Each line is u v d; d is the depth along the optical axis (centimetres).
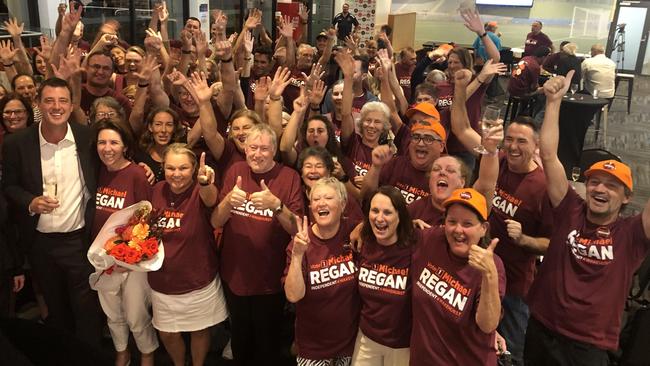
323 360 251
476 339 204
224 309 292
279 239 273
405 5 1686
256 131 271
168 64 444
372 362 241
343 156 327
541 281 240
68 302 304
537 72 830
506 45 1623
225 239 277
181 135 320
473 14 477
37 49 462
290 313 365
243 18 990
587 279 224
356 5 1212
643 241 218
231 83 348
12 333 84
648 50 1575
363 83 476
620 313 223
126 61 438
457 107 349
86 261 290
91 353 87
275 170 279
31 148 274
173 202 271
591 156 430
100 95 380
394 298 228
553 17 1571
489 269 190
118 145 270
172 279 270
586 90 862
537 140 272
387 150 273
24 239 284
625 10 1562
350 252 242
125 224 269
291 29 574
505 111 991
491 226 284
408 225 226
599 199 219
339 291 240
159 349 331
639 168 730
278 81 330
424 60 638
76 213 281
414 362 220
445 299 209
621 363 266
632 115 1077
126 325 299
